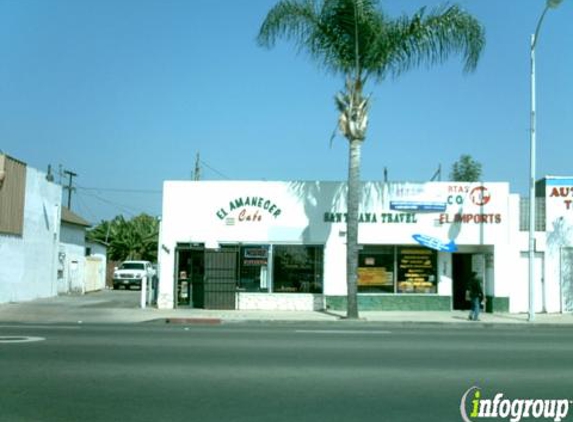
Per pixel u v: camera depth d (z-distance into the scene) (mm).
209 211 26375
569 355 13289
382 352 13375
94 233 58750
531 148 22922
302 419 7887
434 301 26250
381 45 22562
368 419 7941
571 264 26484
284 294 26047
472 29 22781
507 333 18422
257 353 12922
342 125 22984
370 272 26297
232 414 8070
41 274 31188
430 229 26344
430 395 9289
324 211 26328
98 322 20781
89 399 8781
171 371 10812
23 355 12305
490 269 26609
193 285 26359
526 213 26641
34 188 29984
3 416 7875
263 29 23094
